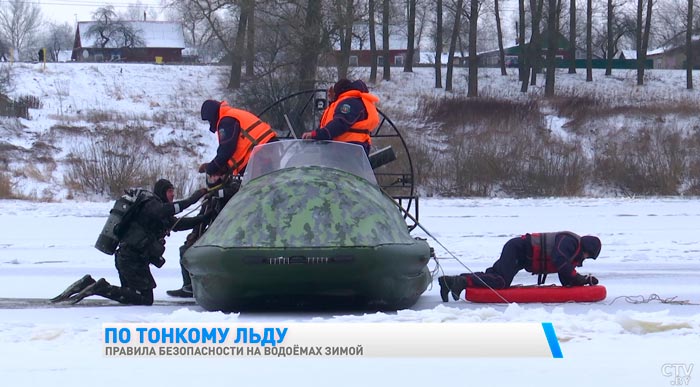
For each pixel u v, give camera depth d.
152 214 20.50
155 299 22.02
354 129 20.44
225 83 102.75
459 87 122.00
